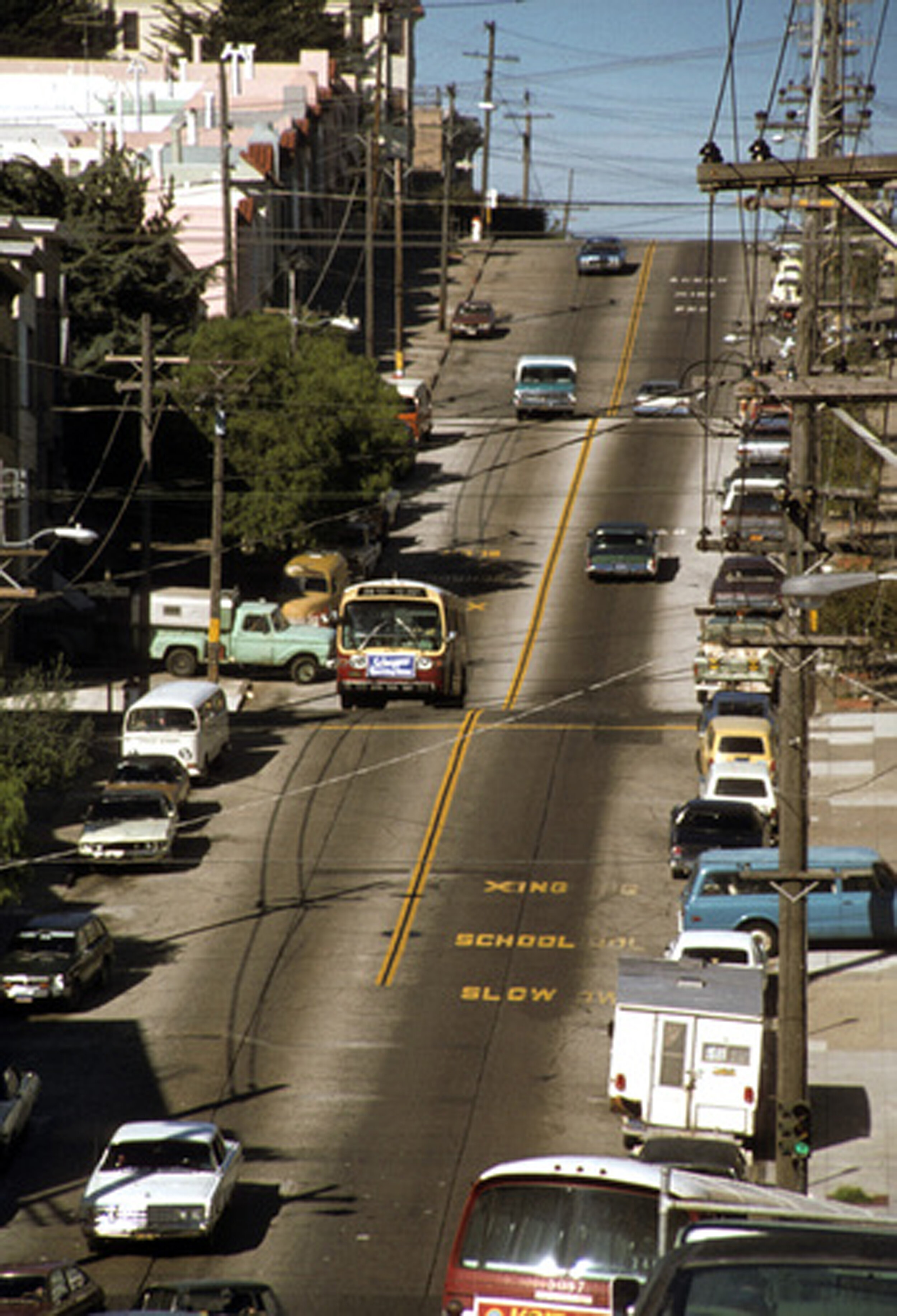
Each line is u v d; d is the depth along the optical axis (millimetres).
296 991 130625
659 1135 99875
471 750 177500
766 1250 24234
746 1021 103312
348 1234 94938
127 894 148500
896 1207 99438
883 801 165875
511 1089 115188
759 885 136000
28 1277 73625
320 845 156750
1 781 130750
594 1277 54875
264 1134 109312
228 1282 76000
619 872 150125
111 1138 108938
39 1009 128250
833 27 116875
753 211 93688
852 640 98688
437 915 142750
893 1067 118625
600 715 189000
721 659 190125
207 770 170375
